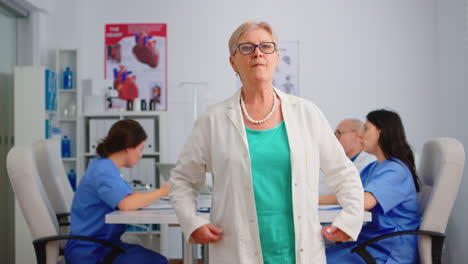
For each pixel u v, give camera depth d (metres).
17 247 3.46
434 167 2.15
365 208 2.04
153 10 4.64
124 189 2.16
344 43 4.58
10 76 4.16
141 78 4.64
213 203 1.39
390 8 4.56
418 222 2.14
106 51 4.65
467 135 3.68
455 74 3.97
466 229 3.41
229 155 1.33
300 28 4.59
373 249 2.07
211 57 4.61
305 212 1.33
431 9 4.52
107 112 4.25
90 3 4.66
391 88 4.53
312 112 1.42
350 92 4.55
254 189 1.33
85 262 2.11
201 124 1.43
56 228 2.19
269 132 1.37
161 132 4.22
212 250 1.39
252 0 4.61
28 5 4.08
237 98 1.43
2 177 4.00
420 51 4.52
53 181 2.57
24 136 3.83
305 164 1.34
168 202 2.45
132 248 2.21
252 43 1.35
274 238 1.33
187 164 1.43
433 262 2.01
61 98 4.37
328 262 2.06
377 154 2.30
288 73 4.58
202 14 4.63
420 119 4.50
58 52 4.32
